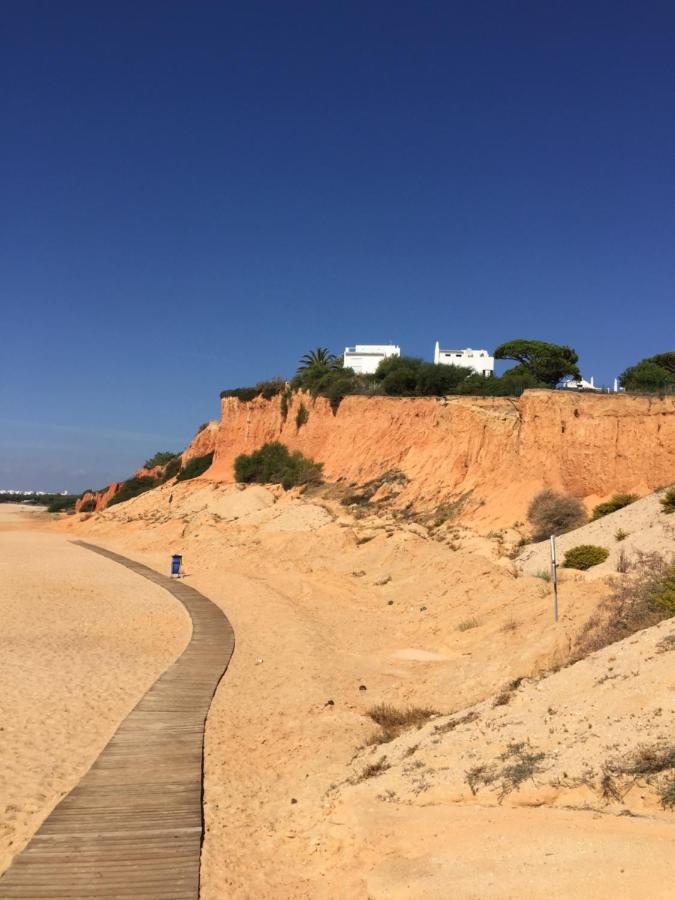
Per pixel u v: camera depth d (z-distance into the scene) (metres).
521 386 53.56
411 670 18.16
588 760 8.00
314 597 29.80
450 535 38.66
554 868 6.20
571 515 36.53
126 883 7.75
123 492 96.88
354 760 11.50
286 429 69.75
